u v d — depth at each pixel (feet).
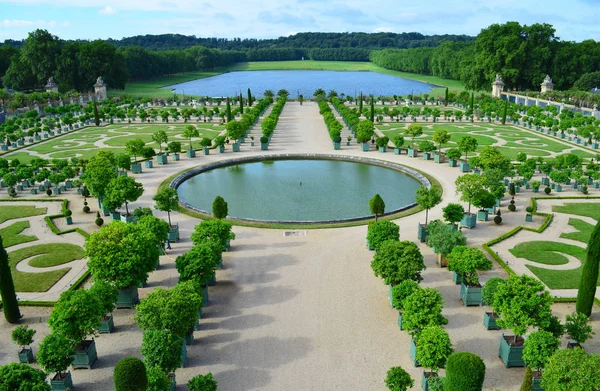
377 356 101.35
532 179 236.43
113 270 113.91
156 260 125.49
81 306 95.50
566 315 106.42
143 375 79.20
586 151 296.71
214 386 83.10
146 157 262.88
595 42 620.08
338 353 102.27
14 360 101.86
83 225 180.04
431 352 86.99
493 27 590.55
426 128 390.01
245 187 230.48
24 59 605.73
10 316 114.73
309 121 426.92
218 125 411.75
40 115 461.78
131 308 121.49
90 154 296.30
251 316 116.88
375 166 269.64
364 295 126.82
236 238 165.27
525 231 170.30
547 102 496.23
